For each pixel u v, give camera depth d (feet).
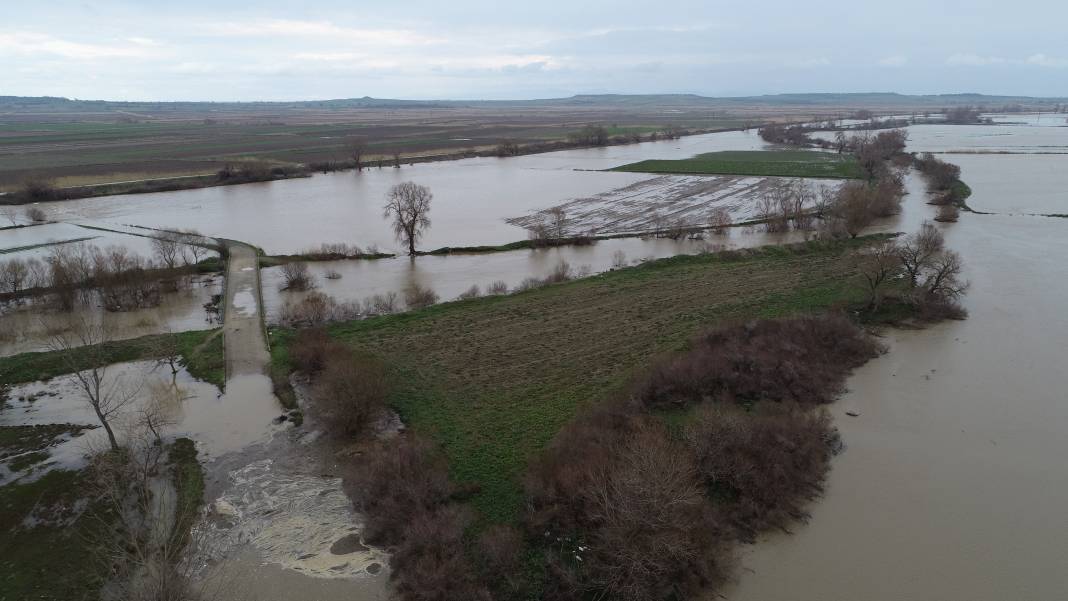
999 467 102.99
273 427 115.55
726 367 128.57
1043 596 78.43
